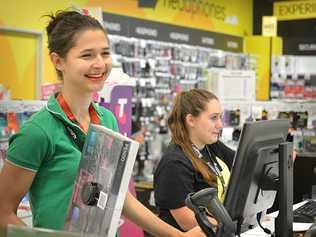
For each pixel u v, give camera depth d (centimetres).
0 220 154
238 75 563
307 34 952
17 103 303
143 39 714
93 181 137
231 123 536
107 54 164
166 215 237
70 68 159
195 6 832
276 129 188
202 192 156
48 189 162
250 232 225
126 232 312
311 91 923
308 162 295
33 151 156
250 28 1000
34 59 550
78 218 139
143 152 679
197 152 246
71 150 163
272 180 186
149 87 700
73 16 163
